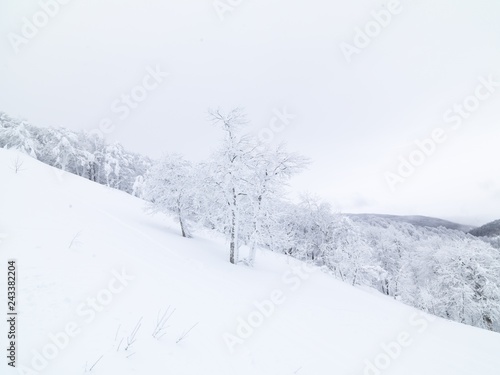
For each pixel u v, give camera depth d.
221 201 18.94
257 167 19.66
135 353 3.76
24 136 32.81
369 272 32.78
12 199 8.80
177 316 5.54
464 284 29.17
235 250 17.92
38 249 6.03
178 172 22.45
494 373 8.26
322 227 40.44
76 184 23.05
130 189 51.16
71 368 3.11
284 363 5.37
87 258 6.80
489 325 28.66
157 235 16.47
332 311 11.51
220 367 4.31
